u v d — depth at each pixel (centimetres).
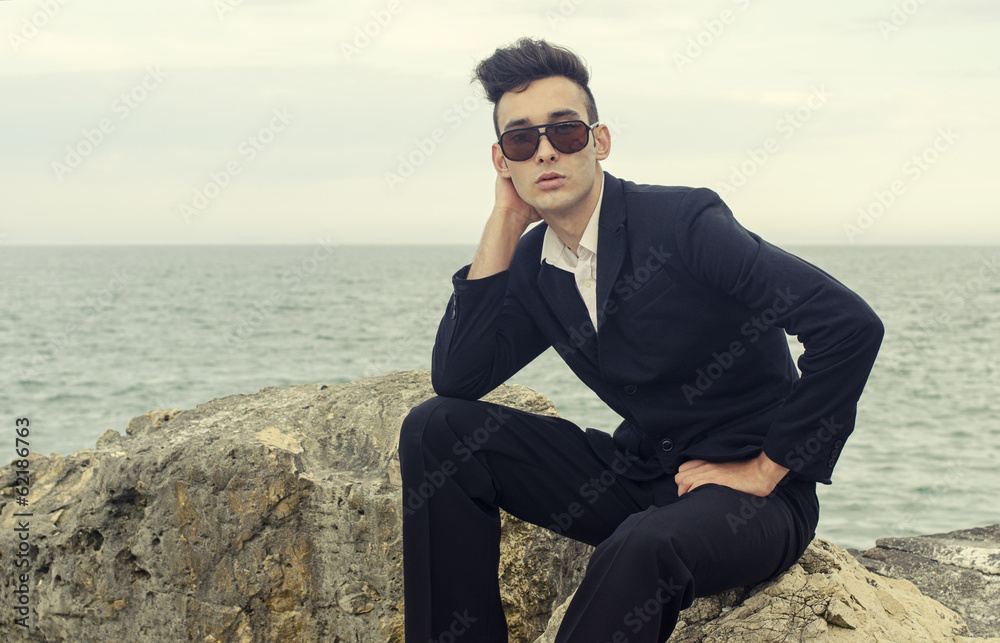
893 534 805
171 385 2108
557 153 218
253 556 308
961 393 1814
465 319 230
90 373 2294
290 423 344
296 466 312
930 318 3647
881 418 1513
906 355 2503
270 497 307
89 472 375
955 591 304
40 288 6069
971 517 865
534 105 219
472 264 237
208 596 313
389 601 300
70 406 1853
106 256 18238
